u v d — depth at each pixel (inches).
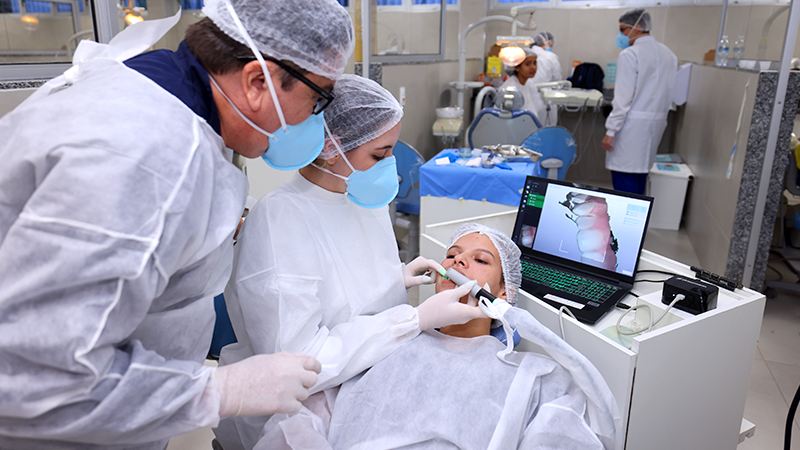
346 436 39.4
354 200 45.3
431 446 36.7
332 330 43.4
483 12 195.2
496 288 49.0
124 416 24.7
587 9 190.4
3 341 22.0
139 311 25.0
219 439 47.9
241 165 83.9
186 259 28.1
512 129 122.6
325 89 32.6
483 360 41.4
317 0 30.1
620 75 133.0
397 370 40.8
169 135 25.6
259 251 40.5
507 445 36.2
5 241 22.9
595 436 37.8
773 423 71.3
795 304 104.8
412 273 51.8
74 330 22.2
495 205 97.5
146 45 33.3
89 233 22.4
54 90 29.5
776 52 91.3
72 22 66.2
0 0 58.1
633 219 56.0
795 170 104.7
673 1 178.2
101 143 23.1
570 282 56.3
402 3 136.9
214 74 29.7
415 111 141.2
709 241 117.9
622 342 46.0
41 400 23.2
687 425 44.3
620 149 140.0
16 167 23.4
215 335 51.7
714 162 120.1
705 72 140.1
